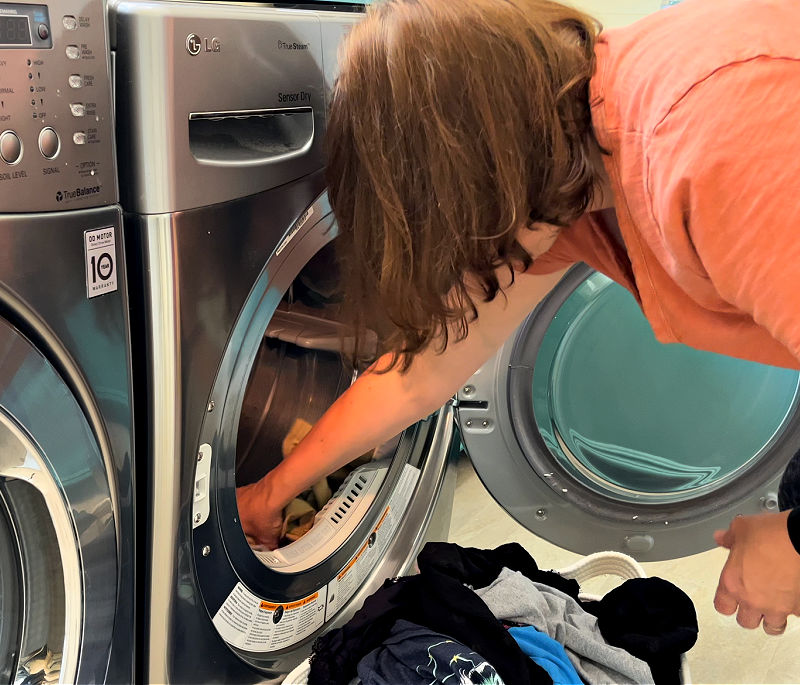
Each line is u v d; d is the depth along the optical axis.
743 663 1.30
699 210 0.47
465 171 0.54
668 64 0.51
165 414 0.74
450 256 0.57
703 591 1.45
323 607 1.06
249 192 0.76
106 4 0.64
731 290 0.49
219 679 0.91
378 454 1.13
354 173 0.60
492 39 0.53
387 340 0.69
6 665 0.70
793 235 0.45
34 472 0.64
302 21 0.79
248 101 0.74
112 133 0.66
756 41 0.48
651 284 0.61
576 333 1.12
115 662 0.79
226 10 0.71
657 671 1.02
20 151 0.58
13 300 0.60
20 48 0.57
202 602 0.85
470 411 1.15
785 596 0.75
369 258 0.61
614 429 1.21
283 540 1.07
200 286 0.73
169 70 0.66
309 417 1.11
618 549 1.26
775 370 1.16
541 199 0.56
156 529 0.77
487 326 0.85
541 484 1.21
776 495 1.23
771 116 0.46
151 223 0.69
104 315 0.68
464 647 0.91
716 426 1.21
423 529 1.23
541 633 0.99
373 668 0.92
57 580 0.69
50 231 0.62
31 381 0.62
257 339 0.83
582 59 0.55
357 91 0.56
